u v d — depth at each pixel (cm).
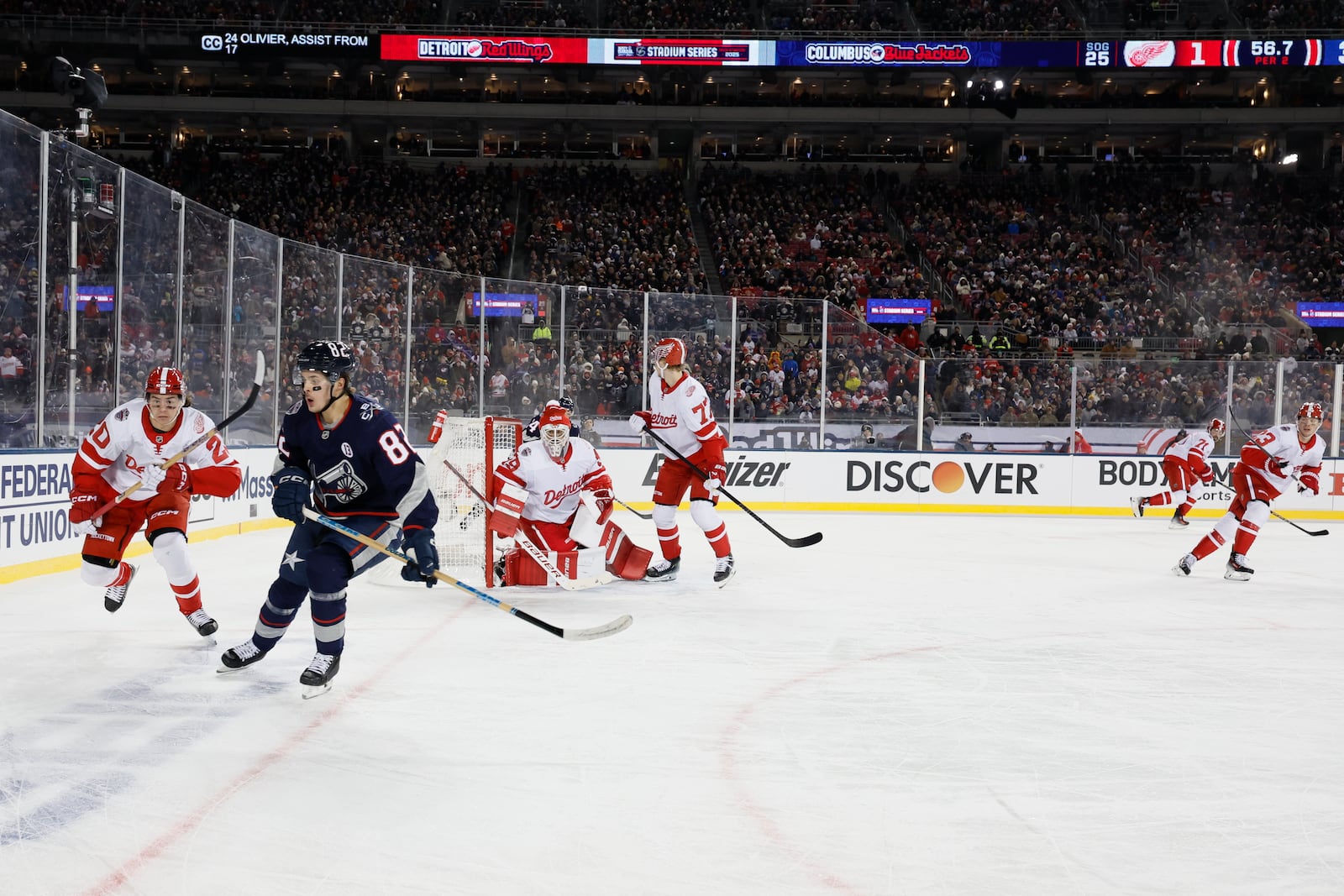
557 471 691
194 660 471
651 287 2397
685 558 917
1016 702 425
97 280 815
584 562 712
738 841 271
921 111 2934
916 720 395
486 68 2878
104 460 481
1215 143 3109
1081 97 3091
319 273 1141
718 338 1434
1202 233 2725
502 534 695
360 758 334
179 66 2919
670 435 747
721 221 2730
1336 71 2806
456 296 1292
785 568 860
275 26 2720
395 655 491
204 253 962
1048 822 289
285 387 1115
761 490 1451
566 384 1371
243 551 894
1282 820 293
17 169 723
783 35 2795
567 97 3109
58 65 970
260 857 256
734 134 3097
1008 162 3114
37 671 447
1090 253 2627
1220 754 356
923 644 545
